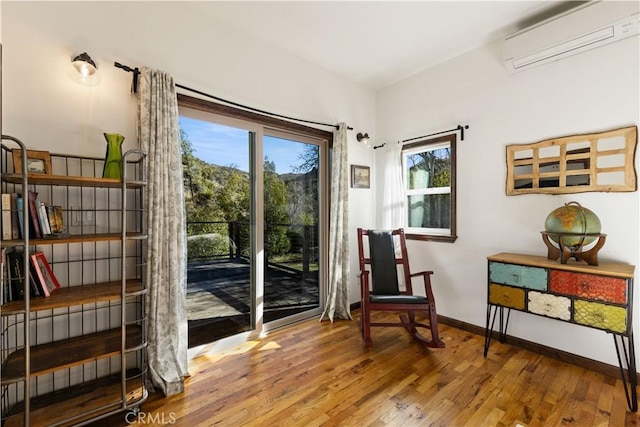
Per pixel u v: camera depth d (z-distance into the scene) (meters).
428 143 3.34
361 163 3.76
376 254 3.12
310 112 3.21
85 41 1.91
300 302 3.33
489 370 2.24
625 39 2.13
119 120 2.03
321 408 1.81
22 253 1.59
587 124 2.30
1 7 1.67
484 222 2.89
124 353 1.68
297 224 3.29
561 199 2.43
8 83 1.68
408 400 1.88
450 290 3.16
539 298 2.21
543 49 2.36
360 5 2.32
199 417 1.73
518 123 2.67
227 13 2.42
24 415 1.42
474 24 2.57
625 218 2.15
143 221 1.90
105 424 1.67
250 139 2.87
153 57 2.17
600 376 2.16
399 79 3.62
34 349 1.69
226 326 2.71
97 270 1.96
